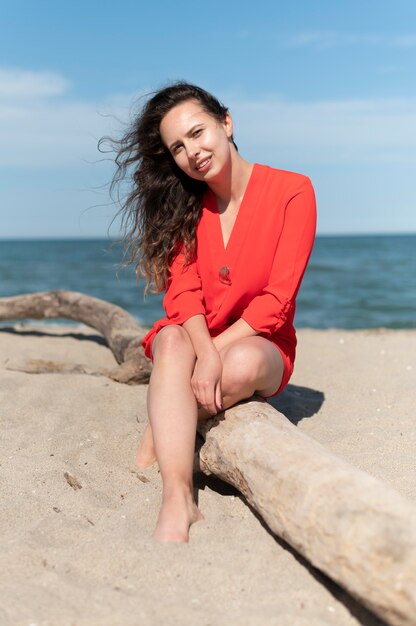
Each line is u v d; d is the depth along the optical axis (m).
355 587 1.91
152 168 3.38
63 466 3.16
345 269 29.58
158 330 3.28
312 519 2.09
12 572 2.23
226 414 2.89
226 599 2.10
